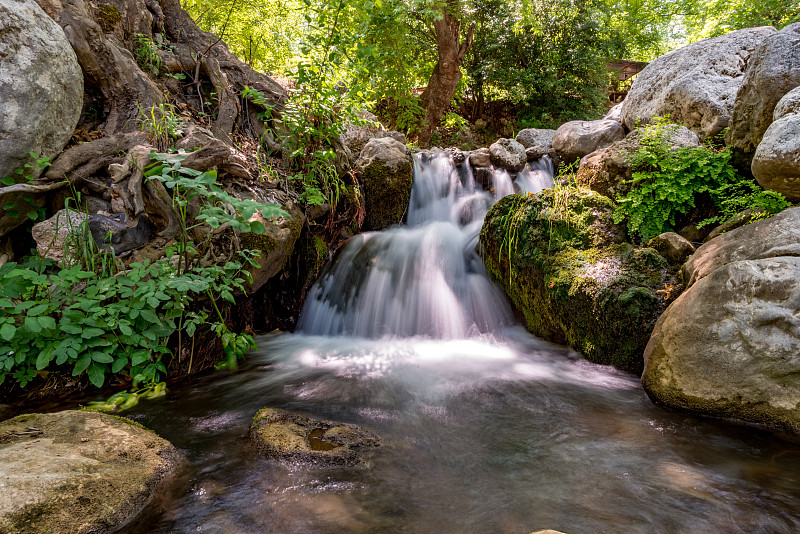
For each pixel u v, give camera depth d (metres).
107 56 4.24
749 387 2.58
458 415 2.91
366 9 5.68
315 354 4.13
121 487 1.92
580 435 2.63
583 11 13.61
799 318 2.46
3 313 2.99
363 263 5.00
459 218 6.17
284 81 9.52
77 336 3.02
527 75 13.22
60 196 3.68
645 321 3.42
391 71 9.74
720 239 3.30
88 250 3.35
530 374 3.64
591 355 3.80
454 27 11.32
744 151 4.08
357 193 5.60
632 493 2.06
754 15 9.70
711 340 2.70
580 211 4.28
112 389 3.20
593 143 6.23
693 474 2.21
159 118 4.33
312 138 5.23
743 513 1.91
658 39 18.56
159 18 5.79
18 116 3.22
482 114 14.79
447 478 2.18
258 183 4.51
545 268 4.11
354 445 2.44
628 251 3.86
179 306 3.33
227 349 3.81
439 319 4.70
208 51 5.57
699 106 4.91
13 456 1.96
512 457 2.39
